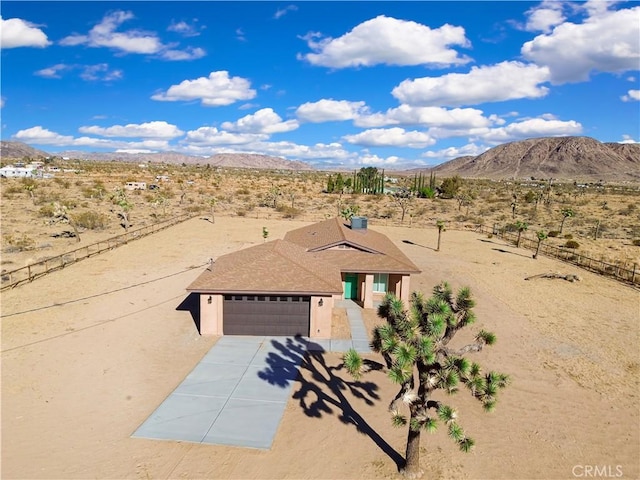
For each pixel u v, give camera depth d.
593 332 21.70
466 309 11.15
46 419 13.36
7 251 32.78
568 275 31.41
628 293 28.52
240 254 23.95
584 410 14.85
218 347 18.73
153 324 20.91
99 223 43.81
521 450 12.69
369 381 16.41
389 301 10.87
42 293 24.39
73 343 18.53
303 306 20.12
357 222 30.00
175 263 31.84
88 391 14.98
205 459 11.84
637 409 15.01
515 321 23.02
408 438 11.29
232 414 13.95
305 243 27.41
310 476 11.38
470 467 11.88
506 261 37.12
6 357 17.05
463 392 15.92
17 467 11.29
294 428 13.34
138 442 12.44
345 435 13.09
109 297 24.23
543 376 17.12
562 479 11.56
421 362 10.69
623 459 12.45
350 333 20.70
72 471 11.22
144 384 15.58
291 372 16.83
